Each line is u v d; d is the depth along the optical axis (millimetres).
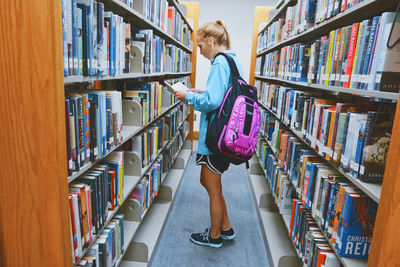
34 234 867
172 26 2777
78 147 1015
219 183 2010
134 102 1747
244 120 1728
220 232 2209
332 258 1240
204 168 1956
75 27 946
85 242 1110
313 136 1562
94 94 1161
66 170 856
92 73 1069
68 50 913
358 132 1069
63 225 857
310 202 1536
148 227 2227
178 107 3391
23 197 843
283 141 2316
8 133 806
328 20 1494
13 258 893
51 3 732
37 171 823
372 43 1039
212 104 1703
